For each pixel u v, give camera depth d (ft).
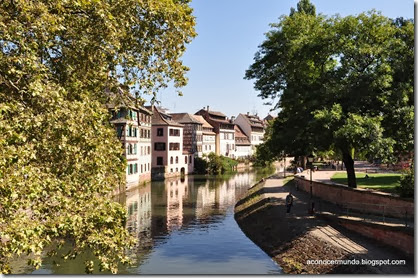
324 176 155.53
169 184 204.54
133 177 182.19
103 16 41.65
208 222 106.83
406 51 82.53
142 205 135.44
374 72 80.28
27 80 37.29
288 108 94.12
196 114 345.92
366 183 111.96
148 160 213.46
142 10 49.93
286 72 100.73
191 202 142.61
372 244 65.77
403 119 77.05
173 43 51.78
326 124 75.36
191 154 278.26
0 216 31.99
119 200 145.69
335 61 94.32
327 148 84.17
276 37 99.30
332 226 79.05
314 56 89.86
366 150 76.43
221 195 162.20
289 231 81.00
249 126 418.31
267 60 103.81
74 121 36.01
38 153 37.35
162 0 49.14
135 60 52.31
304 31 93.97
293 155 94.12
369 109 82.23
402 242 59.98
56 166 37.91
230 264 68.74
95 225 40.78
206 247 80.59
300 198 120.78
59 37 45.14
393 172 157.69
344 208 95.09
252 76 107.86
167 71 53.42
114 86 49.88
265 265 68.08
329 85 83.92
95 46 44.60
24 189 31.83
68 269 64.95
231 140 369.09
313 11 153.48
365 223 69.82
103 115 41.22
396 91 78.59
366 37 85.25
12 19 37.55
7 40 37.06
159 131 246.88
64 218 35.88
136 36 51.80
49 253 41.14
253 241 85.51
